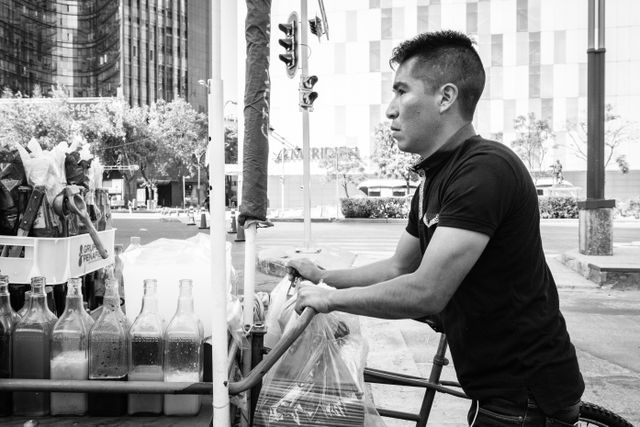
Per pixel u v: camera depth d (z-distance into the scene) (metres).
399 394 3.60
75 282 1.67
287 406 1.56
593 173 8.85
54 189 1.83
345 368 1.61
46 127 41.75
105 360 1.61
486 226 1.31
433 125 1.47
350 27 40.91
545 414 1.39
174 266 1.83
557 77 39.56
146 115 53.50
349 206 28.67
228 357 1.61
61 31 87.56
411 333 5.21
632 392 3.71
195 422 1.56
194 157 57.03
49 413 1.62
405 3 40.50
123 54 80.06
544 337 1.40
